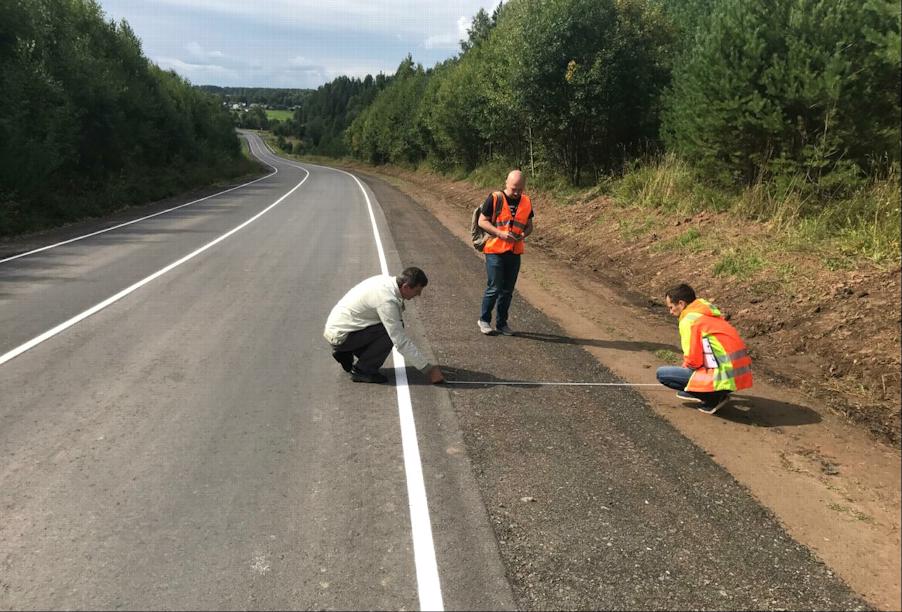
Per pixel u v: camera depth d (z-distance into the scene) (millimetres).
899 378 5070
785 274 7379
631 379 5395
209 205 21469
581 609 2623
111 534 3074
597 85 14977
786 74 8633
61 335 6297
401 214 18734
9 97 15438
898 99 8039
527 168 21500
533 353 6035
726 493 3582
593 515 3312
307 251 11648
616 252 10867
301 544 3018
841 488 3684
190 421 4359
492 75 22844
